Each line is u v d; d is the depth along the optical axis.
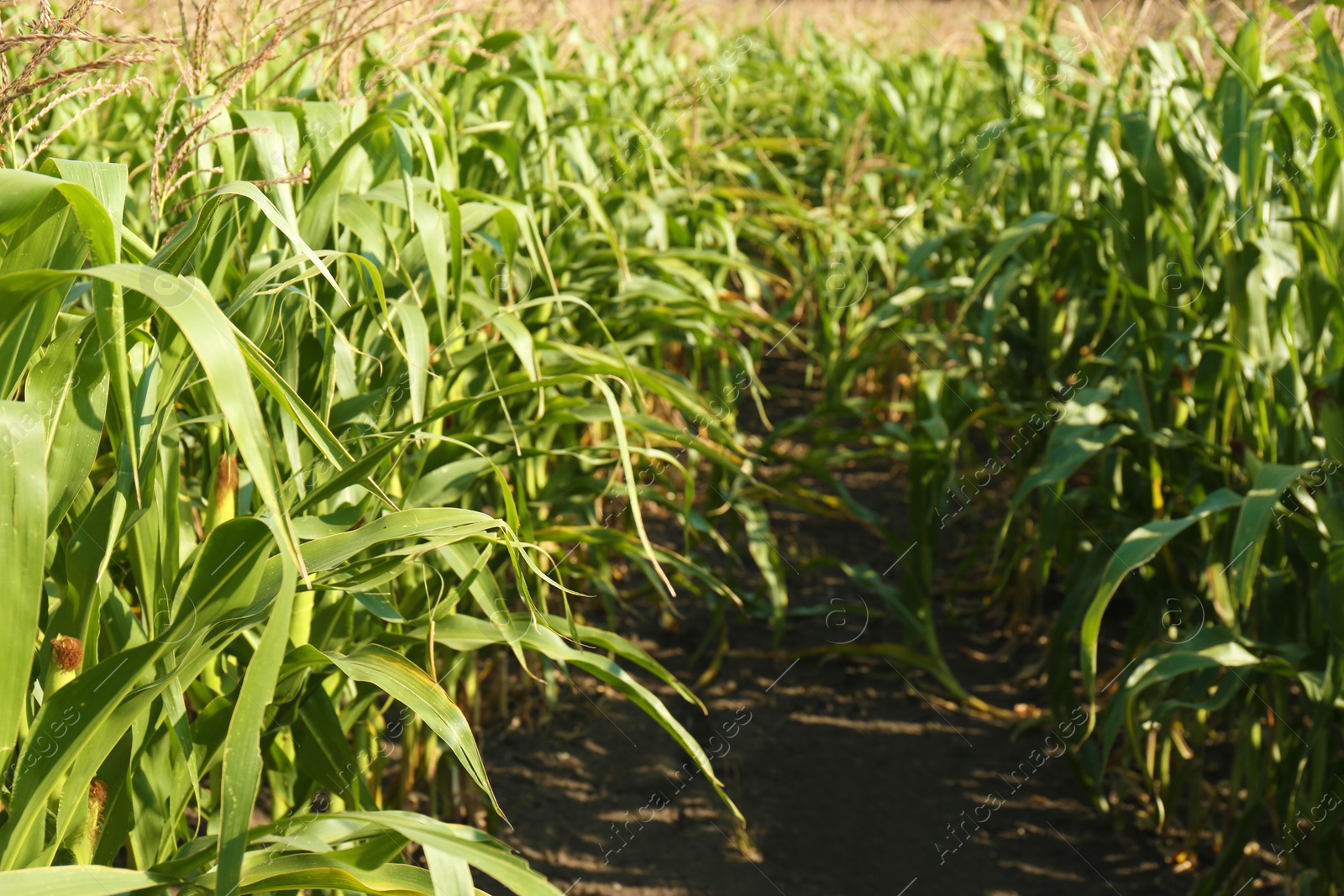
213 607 1.14
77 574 1.12
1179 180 2.91
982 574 4.05
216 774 1.44
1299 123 2.56
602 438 3.48
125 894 1.11
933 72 6.42
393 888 1.06
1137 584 2.69
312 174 1.68
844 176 5.30
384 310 1.37
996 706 3.21
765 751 2.94
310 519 1.38
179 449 1.36
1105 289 3.22
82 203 0.93
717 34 7.38
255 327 1.50
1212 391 2.46
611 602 3.21
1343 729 2.07
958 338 3.78
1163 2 3.25
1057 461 2.43
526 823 2.57
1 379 0.97
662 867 2.46
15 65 1.99
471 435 1.85
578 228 2.97
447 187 2.05
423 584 1.96
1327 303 2.08
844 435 3.60
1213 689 2.53
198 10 1.61
